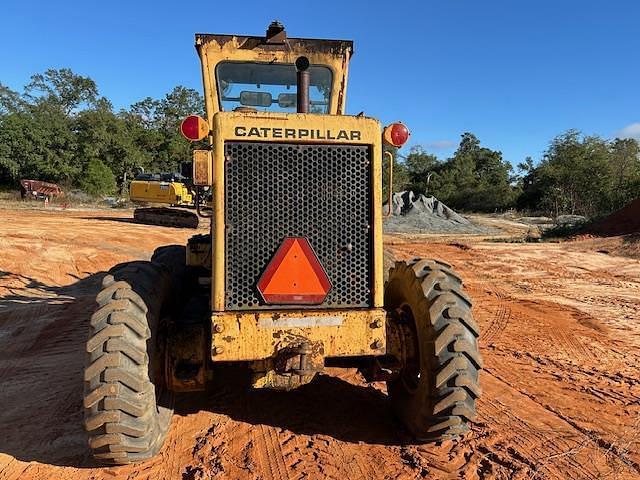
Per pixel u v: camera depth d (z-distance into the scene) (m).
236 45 5.30
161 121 72.25
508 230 31.11
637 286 12.88
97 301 3.95
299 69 4.53
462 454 4.34
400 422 4.82
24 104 60.81
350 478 3.97
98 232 19.19
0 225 19.56
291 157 4.00
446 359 4.01
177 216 24.75
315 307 4.02
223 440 4.55
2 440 4.53
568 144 49.69
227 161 3.92
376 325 4.03
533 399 5.59
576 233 24.92
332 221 4.05
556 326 8.78
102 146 59.09
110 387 3.67
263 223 3.96
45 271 12.62
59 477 3.95
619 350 7.51
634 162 45.47
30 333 7.77
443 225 31.02
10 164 52.97
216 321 3.85
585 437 4.71
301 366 3.84
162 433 4.27
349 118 4.05
